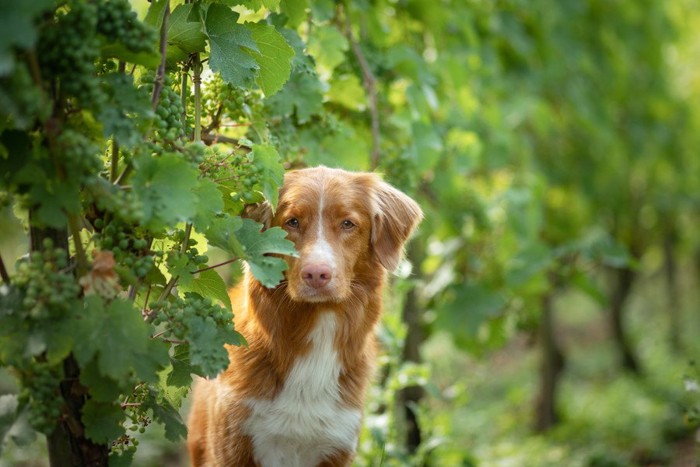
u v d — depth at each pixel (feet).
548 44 34.42
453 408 28.50
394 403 22.26
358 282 15.25
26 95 8.71
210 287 12.25
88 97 9.60
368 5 19.40
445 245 26.30
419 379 20.12
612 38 43.09
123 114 10.10
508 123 33.22
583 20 40.47
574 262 28.86
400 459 19.79
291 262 14.28
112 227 10.82
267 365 14.69
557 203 40.27
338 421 15.05
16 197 10.19
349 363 15.19
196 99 12.71
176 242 12.03
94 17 9.52
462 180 25.66
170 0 12.60
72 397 10.85
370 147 20.13
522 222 27.71
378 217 15.40
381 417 19.20
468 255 26.78
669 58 57.52
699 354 52.65
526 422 40.22
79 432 10.89
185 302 11.27
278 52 13.00
